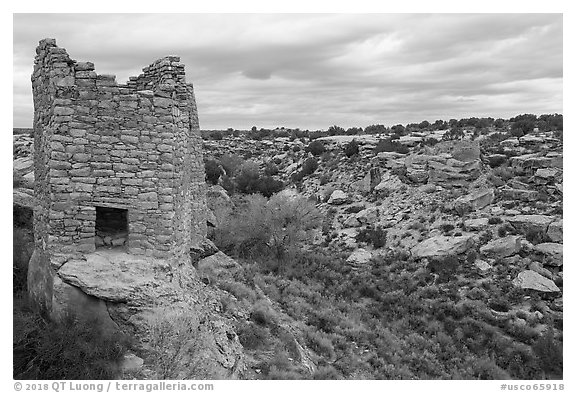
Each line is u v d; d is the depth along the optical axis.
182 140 11.81
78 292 9.72
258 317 15.16
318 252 34.12
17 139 32.41
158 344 9.59
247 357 12.65
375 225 37.00
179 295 10.62
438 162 39.84
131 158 10.19
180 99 12.35
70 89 9.75
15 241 12.99
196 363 9.98
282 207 32.97
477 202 34.66
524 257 27.56
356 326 20.78
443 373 18.59
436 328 22.58
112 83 9.98
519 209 32.84
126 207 10.21
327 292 26.02
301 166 57.44
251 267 27.56
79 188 9.95
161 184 10.41
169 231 10.51
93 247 10.12
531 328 21.94
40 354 8.91
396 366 18.08
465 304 24.12
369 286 27.06
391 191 41.50
